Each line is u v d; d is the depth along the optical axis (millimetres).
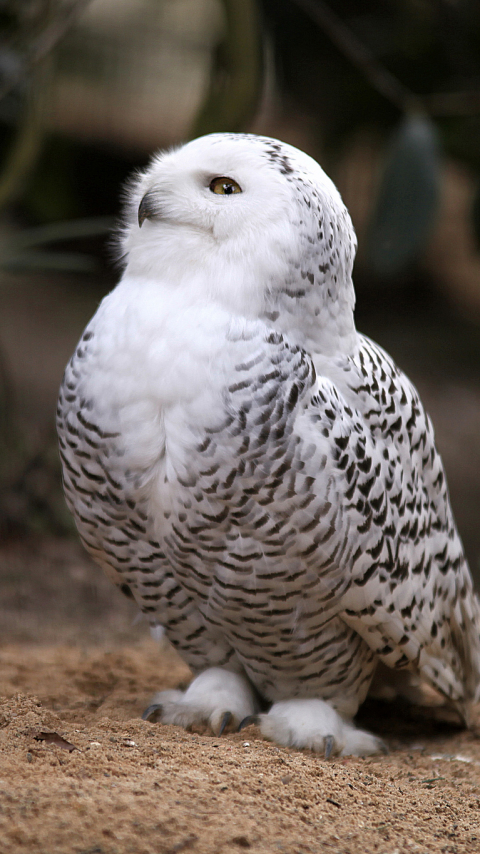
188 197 5641
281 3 16109
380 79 11250
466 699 7129
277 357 5418
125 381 5477
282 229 5566
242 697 6324
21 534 12406
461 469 17844
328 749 5945
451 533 6836
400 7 16375
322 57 17266
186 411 5355
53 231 10500
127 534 5816
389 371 6410
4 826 4027
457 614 6762
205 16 21719
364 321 27000
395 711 7723
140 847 4031
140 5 22266
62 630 9734
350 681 6332
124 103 23484
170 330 5453
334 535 5484
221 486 5336
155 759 5109
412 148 10727
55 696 6836
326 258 5758
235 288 5516
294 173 5711
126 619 10391
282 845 4270
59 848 3943
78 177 23406
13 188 12453
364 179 19875
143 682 7512
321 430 5453
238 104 10195
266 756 5438
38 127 12383
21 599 10562
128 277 5898
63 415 5742
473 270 25969
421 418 6547
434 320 27172
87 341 5723
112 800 4383
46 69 12242
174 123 23766
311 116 19922
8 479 12602
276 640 5887
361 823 4773
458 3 15914
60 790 4402
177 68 23266
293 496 5352
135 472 5520
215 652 6383
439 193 10797
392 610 6023
